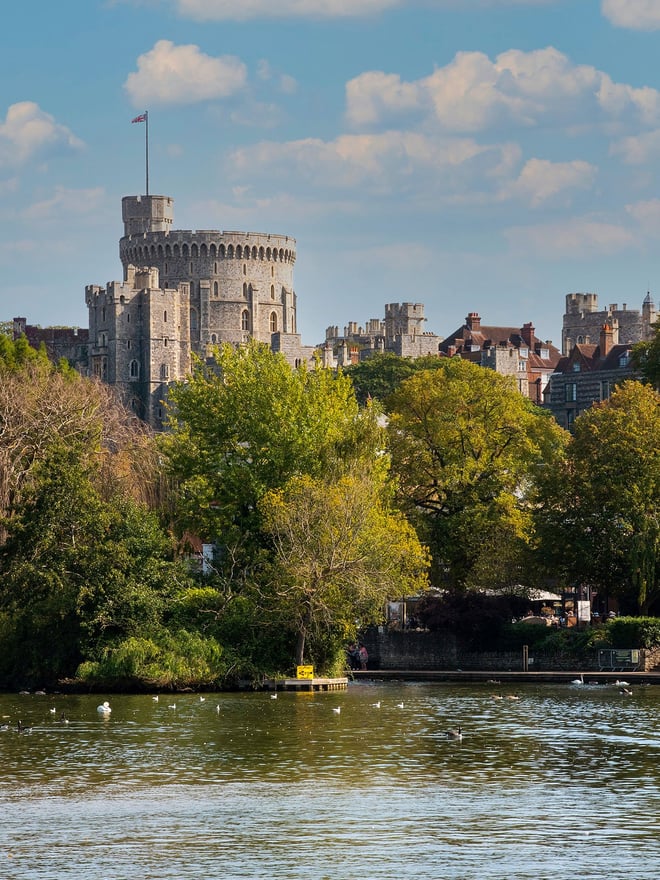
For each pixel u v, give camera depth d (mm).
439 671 116750
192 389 115688
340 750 69500
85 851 48594
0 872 46125
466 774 62438
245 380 113500
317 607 100438
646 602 120062
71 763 65438
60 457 102062
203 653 98562
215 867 46562
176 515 113062
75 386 130000
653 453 118750
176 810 54719
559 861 47094
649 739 73125
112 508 102688
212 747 70375
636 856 47656
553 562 120625
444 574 129125
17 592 100312
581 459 121875
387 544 103125
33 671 99938
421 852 48344
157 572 101500
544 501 123812
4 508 109312
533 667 118812
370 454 111938
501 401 129125
